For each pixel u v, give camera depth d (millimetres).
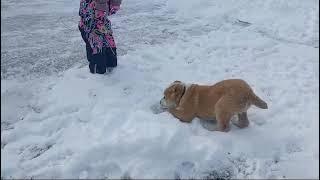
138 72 2529
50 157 1784
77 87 2332
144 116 2021
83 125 1994
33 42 2998
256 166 1751
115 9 2432
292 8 3605
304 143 1876
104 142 1805
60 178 1676
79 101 2199
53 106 2164
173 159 1753
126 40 3037
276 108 2125
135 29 3273
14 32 3189
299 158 1793
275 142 1873
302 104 2172
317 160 1772
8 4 3879
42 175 1689
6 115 2094
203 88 1956
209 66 2627
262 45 2934
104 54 2449
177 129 1872
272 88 2340
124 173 1689
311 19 3406
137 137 1823
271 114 2074
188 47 2914
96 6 2352
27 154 1832
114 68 2557
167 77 2480
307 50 2859
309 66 2611
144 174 1681
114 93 2275
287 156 1811
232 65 2645
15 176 1697
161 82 2416
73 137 1905
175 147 1792
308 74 2504
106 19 2410
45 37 3104
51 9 3777
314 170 1723
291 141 1887
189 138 1851
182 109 1958
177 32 3213
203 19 3508
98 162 1723
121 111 2078
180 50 2863
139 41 3021
